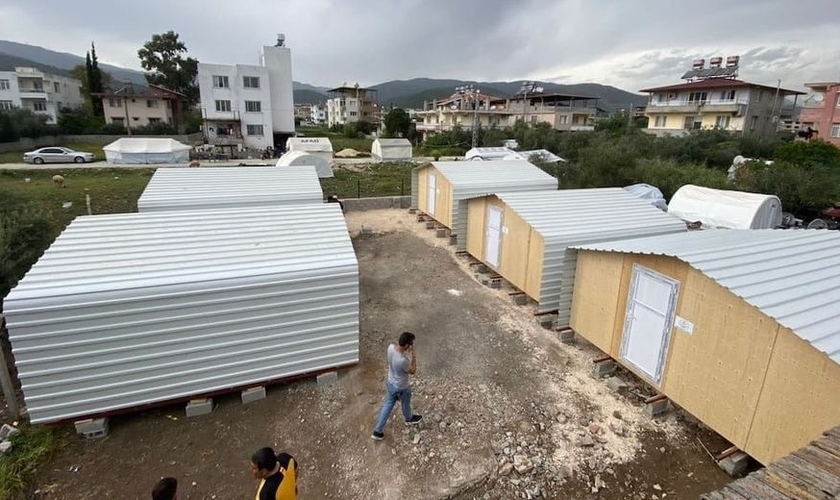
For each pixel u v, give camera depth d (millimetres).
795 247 7582
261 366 7203
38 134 47219
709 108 46344
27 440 6230
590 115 68250
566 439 6527
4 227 9469
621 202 12547
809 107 45781
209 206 12367
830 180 19688
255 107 52688
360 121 88125
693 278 6484
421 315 10508
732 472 5926
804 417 5168
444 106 82500
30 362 5934
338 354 7750
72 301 5918
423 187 19453
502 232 12156
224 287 6637
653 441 6527
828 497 3201
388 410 6305
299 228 8516
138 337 6352
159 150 38438
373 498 5523
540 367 8422
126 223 8086
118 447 6230
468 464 6027
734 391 5980
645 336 7438
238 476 5805
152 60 67062
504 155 36625
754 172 20922
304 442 6406
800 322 5195
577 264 8969
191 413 6848
